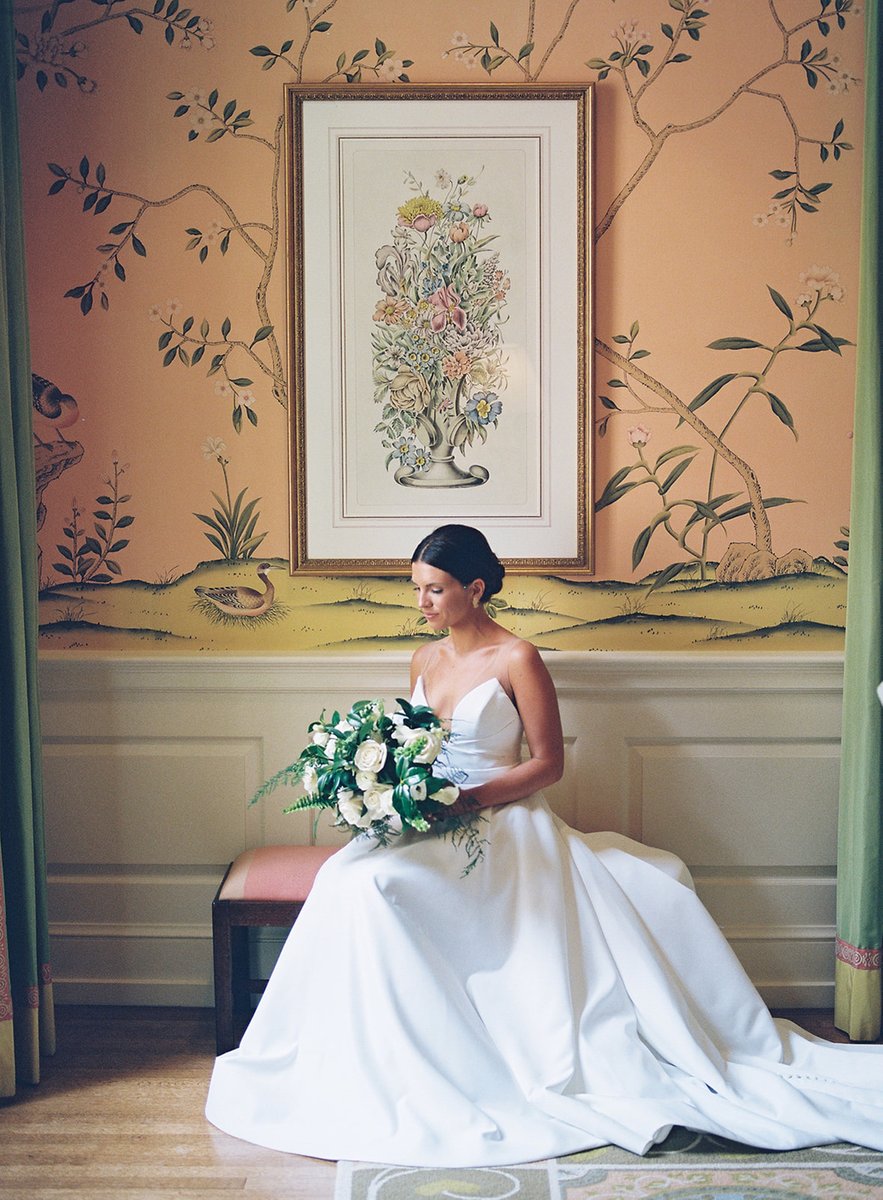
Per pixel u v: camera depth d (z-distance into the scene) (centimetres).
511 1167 234
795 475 328
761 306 325
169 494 329
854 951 303
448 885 265
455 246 323
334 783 263
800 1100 251
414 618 330
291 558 328
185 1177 234
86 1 322
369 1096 246
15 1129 256
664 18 320
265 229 326
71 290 327
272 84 323
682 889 284
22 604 281
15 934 280
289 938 273
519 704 292
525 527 328
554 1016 259
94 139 324
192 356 328
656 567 329
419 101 321
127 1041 306
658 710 327
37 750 292
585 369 323
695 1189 225
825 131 322
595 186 322
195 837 329
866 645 299
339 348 325
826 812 328
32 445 300
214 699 328
